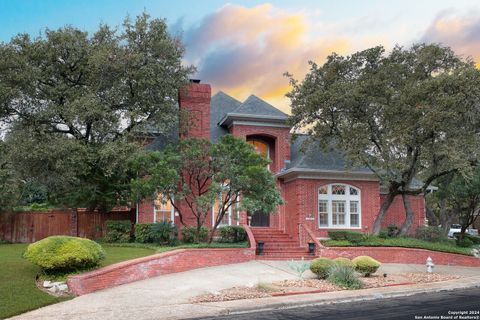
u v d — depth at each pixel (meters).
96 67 22.84
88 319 10.72
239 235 23.36
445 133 21.70
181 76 25.53
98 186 25.08
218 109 30.36
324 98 22.61
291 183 26.42
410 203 27.88
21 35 23.55
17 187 24.42
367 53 23.61
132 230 24.38
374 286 15.88
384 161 22.08
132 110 24.23
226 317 11.12
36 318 10.85
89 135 24.39
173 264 17.62
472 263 23.72
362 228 26.05
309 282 16.09
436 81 20.47
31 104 23.91
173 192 20.25
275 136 27.83
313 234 23.17
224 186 20.38
